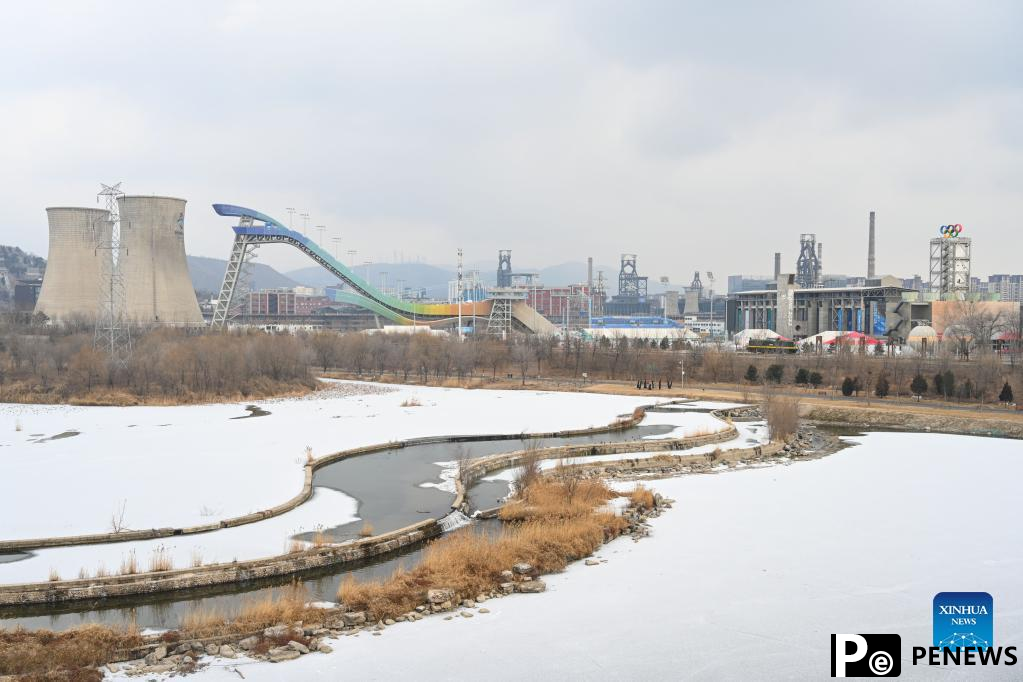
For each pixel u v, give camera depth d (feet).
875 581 168.45
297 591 153.38
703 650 135.44
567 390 565.12
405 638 138.82
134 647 130.93
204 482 241.96
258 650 131.85
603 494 238.48
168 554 173.88
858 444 349.20
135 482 240.12
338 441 324.39
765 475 278.26
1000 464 297.74
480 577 165.89
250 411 426.92
